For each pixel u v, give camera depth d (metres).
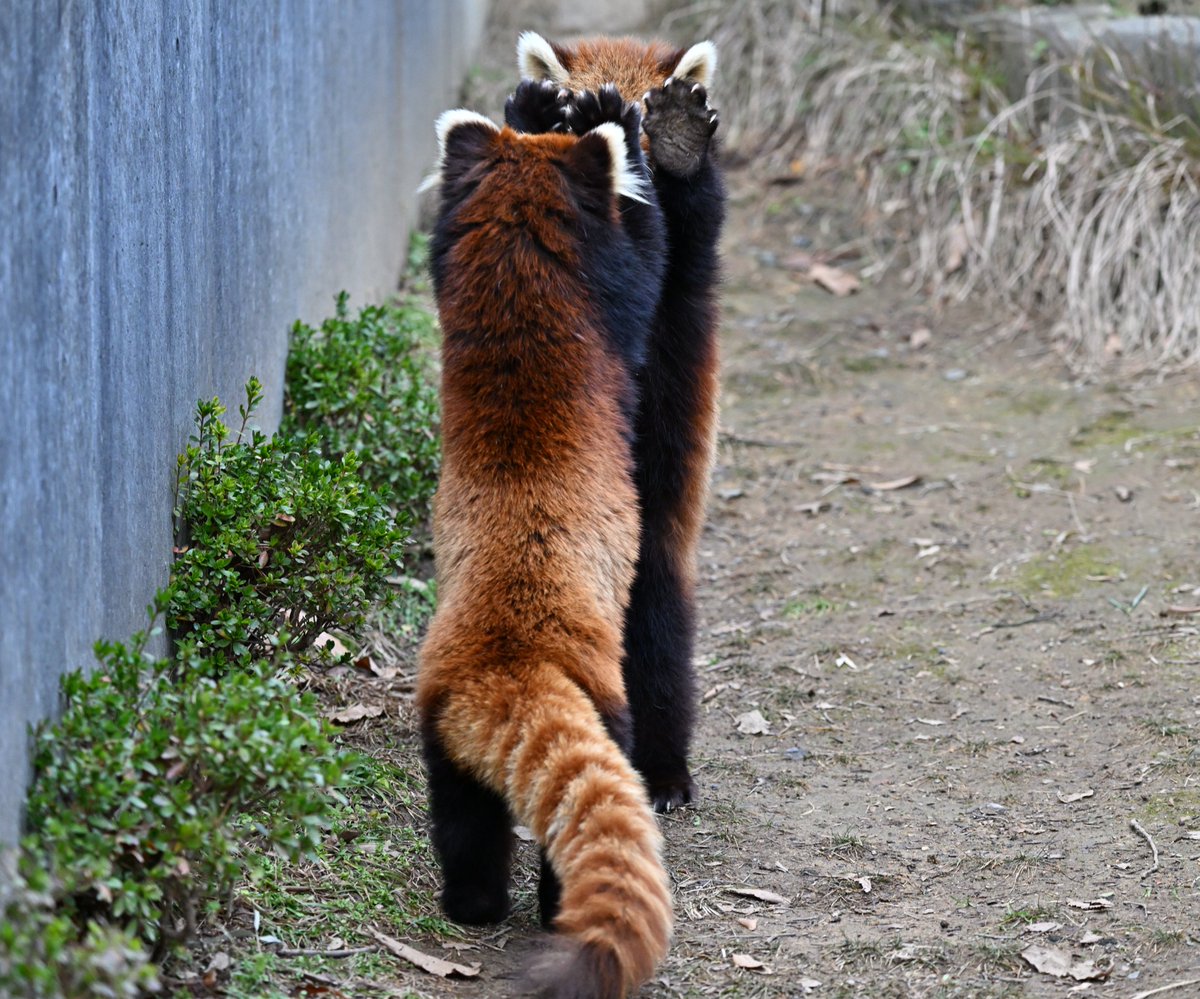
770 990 6.47
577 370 6.77
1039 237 16.98
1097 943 6.84
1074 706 9.59
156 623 6.98
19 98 5.10
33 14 5.25
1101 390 14.84
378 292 14.44
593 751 5.67
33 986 4.43
